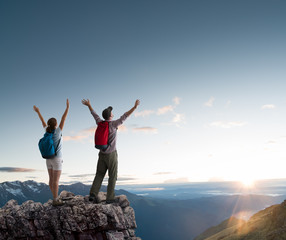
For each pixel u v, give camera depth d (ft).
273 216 85.56
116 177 14.78
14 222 12.41
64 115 13.60
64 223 12.39
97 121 14.89
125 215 13.84
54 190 13.00
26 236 12.32
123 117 14.51
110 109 14.94
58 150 13.10
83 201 14.58
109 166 14.53
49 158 12.91
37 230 12.38
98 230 12.68
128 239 13.29
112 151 14.46
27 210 12.64
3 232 12.34
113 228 12.92
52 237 12.38
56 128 13.35
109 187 14.53
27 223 12.42
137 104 14.67
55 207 12.92
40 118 14.07
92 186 14.46
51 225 12.47
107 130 14.20
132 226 13.80
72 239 12.34
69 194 15.64
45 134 13.23
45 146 12.76
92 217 12.55
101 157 14.62
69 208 12.61
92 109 15.29
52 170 13.33
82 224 12.41
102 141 14.08
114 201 14.69
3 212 12.70
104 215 12.78
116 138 14.71
